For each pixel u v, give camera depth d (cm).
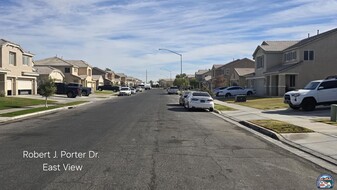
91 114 2312
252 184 684
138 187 650
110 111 2580
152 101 4153
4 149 1016
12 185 656
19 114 2181
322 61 4109
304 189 659
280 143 1205
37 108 2734
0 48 4150
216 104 3403
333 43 4100
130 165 824
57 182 677
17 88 4569
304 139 1247
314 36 4403
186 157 925
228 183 687
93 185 659
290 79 4275
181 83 10131
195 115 2294
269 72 4428
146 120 1897
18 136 1284
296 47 4172
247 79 5853
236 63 8456
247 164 858
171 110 2705
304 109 2406
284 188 662
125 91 6412
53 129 1495
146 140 1199
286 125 1579
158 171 770
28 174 735
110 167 802
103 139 1214
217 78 8075
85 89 5647
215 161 884
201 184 677
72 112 2506
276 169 812
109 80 11931
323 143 1166
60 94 5428
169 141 1186
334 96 2402
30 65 4981
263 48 4828
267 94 4809
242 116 2183
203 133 1411
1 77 4138
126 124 1697
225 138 1291
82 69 8856
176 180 701
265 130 1463
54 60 8231
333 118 1759
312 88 2442
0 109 2605
